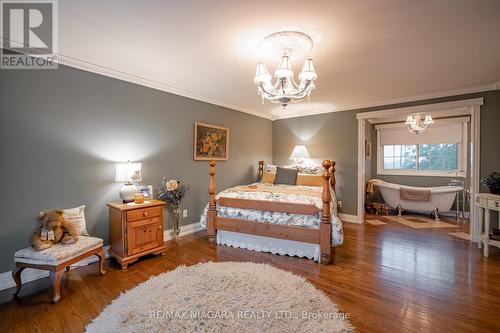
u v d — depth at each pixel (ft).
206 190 13.82
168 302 6.26
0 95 7.12
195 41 7.16
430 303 6.41
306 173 14.98
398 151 20.38
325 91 12.06
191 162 12.99
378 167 20.93
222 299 6.41
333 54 7.87
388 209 18.17
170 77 10.25
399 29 6.40
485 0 5.23
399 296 6.76
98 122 9.29
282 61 7.13
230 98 13.71
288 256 9.71
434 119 18.31
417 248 10.62
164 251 9.81
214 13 5.76
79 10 5.66
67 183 8.49
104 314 5.84
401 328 5.45
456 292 6.96
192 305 6.15
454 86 11.32
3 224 7.20
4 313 5.98
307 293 6.77
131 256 8.70
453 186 16.66
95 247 7.73
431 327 5.48
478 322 5.65
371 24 6.17
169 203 11.71
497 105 11.03
